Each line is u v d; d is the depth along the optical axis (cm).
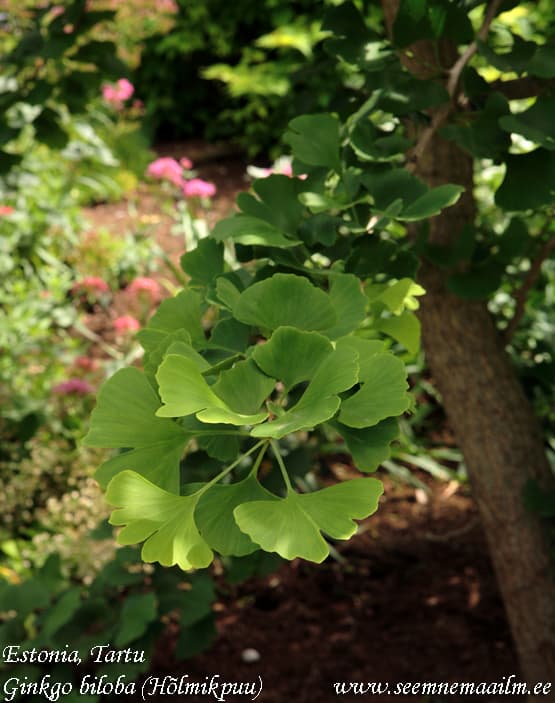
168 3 625
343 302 63
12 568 237
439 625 219
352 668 206
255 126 579
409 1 90
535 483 156
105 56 151
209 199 514
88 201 500
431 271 144
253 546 54
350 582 236
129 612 175
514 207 94
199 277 77
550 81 102
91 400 292
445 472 274
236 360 59
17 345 323
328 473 231
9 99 152
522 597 165
